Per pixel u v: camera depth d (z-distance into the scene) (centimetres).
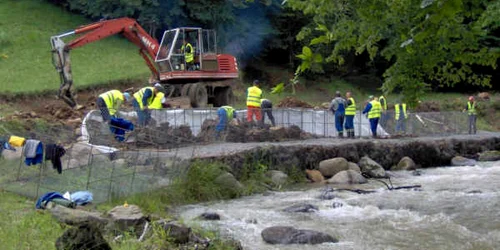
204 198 1484
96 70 3569
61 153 1234
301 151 1900
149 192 1350
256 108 2255
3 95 3017
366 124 2712
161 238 913
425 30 426
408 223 1218
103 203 1217
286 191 1652
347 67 4638
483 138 2541
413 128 2830
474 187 1650
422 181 1809
